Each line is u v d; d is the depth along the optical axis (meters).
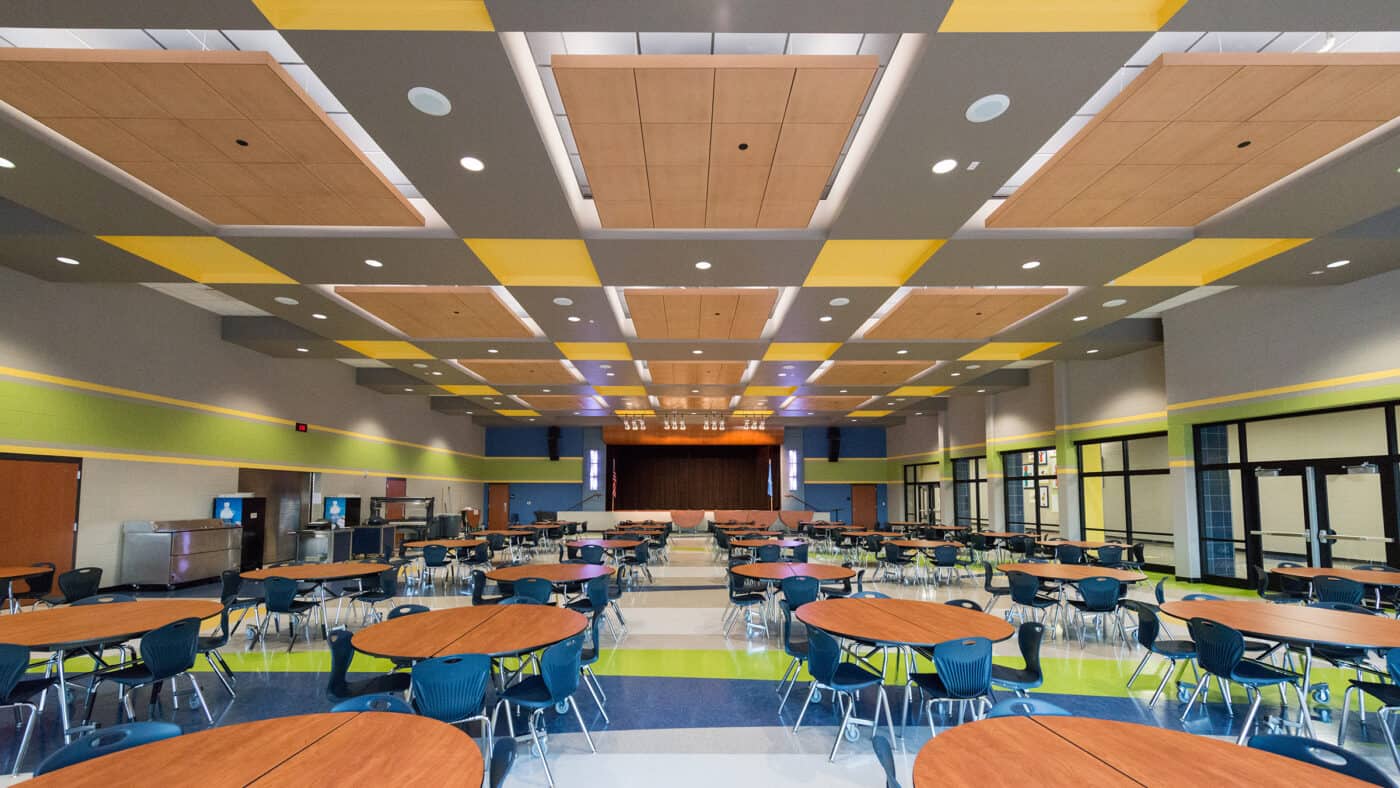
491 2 3.38
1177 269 7.83
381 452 16.73
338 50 3.74
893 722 4.66
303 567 7.78
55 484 8.30
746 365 13.08
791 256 6.95
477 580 6.55
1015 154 4.89
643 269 7.28
